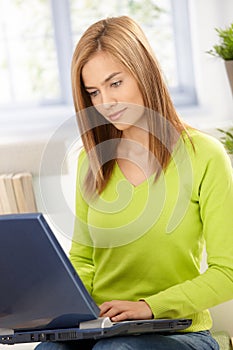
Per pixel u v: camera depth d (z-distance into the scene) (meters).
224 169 2.54
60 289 2.12
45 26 4.51
